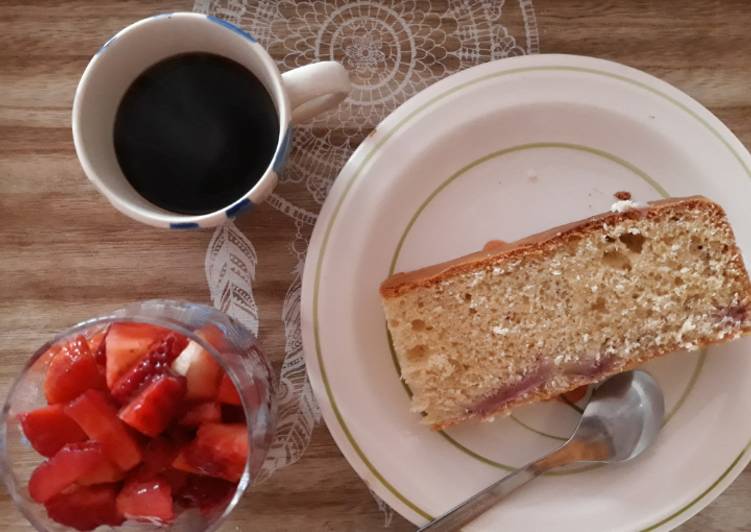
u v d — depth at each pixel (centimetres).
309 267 27
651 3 29
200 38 25
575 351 26
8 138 29
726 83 29
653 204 26
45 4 29
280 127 24
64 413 23
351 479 28
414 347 27
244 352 26
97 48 29
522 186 29
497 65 27
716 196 27
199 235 29
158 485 23
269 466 28
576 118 28
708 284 26
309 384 28
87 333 24
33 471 23
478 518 26
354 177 27
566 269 26
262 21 29
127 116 26
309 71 25
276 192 29
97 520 23
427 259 28
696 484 26
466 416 27
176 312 25
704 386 27
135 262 29
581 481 27
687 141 27
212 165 26
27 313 29
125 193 25
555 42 29
